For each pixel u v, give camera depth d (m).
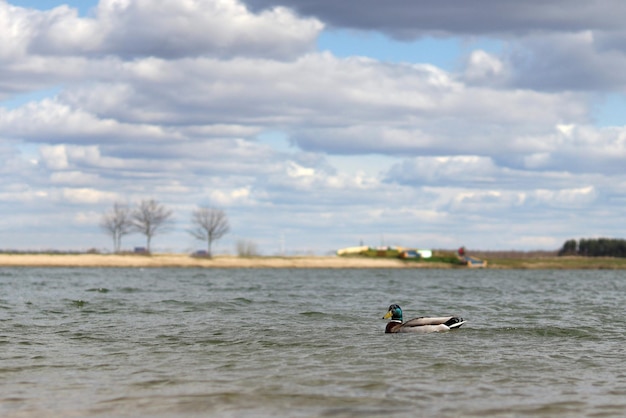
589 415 16.64
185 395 18.31
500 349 25.83
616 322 35.75
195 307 41.81
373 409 17.00
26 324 32.53
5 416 16.33
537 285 83.19
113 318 35.34
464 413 16.69
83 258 148.25
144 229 188.88
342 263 165.50
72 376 20.66
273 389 18.97
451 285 79.69
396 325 30.45
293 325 32.66
